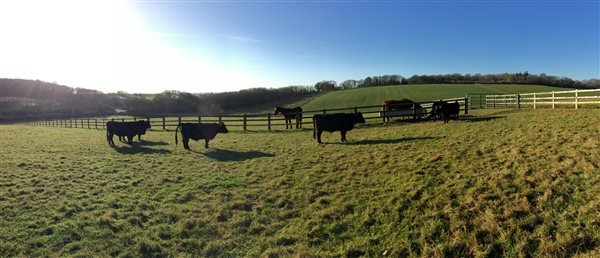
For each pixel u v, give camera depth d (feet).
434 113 60.85
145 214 22.31
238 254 17.79
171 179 30.22
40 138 72.28
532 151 28.40
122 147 51.90
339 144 43.47
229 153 42.34
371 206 21.76
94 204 24.34
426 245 17.07
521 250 15.87
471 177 24.40
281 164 34.24
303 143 47.39
